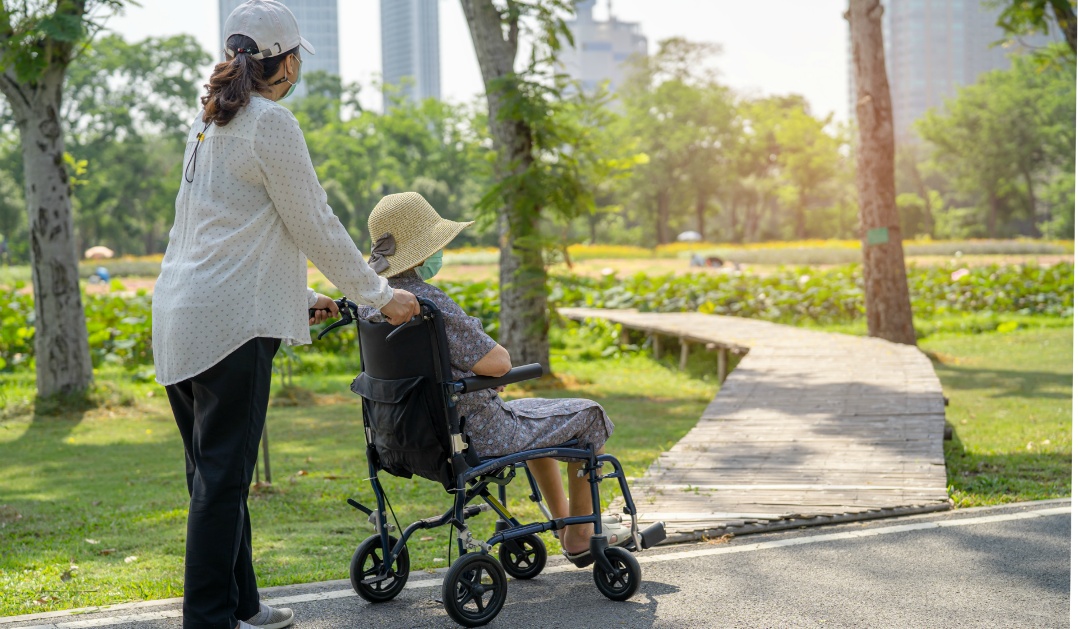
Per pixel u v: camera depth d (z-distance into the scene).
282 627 3.26
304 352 15.05
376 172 72.19
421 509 5.71
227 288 2.78
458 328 3.20
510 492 6.16
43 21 9.30
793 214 89.50
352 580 3.48
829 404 7.74
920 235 79.88
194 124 2.99
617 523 3.85
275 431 9.68
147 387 12.84
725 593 3.55
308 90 85.44
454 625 3.28
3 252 57.19
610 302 19.89
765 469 5.57
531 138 11.96
